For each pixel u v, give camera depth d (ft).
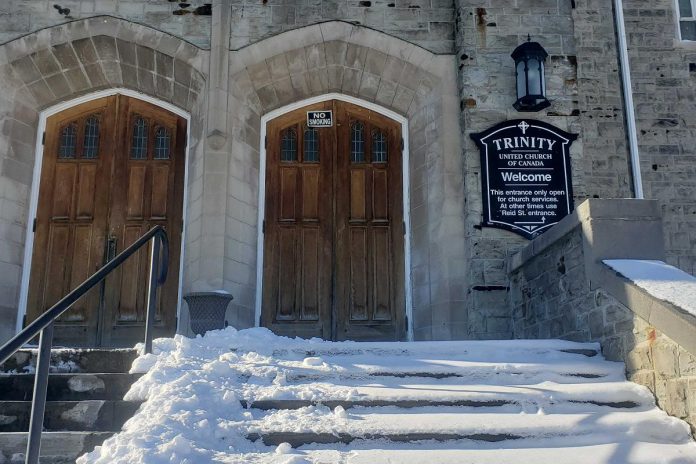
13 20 25.62
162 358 15.20
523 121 24.95
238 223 24.72
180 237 25.63
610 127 25.53
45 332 11.50
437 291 24.20
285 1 26.37
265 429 12.53
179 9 26.07
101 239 25.52
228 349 16.31
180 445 11.38
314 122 27.12
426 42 26.27
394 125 27.37
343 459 11.91
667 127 25.84
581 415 13.56
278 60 25.86
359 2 26.53
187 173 25.86
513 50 25.72
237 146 25.26
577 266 18.06
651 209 17.25
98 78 26.55
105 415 13.80
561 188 24.39
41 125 26.48
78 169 26.22
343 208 26.37
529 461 12.06
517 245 23.90
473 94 25.23
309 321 25.31
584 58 26.22
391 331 25.35
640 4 26.99
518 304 22.63
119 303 25.08
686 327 12.93
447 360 15.88
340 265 25.82
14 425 13.94
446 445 12.69
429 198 25.41
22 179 25.45
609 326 16.21
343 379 14.93
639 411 14.03
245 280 24.54
